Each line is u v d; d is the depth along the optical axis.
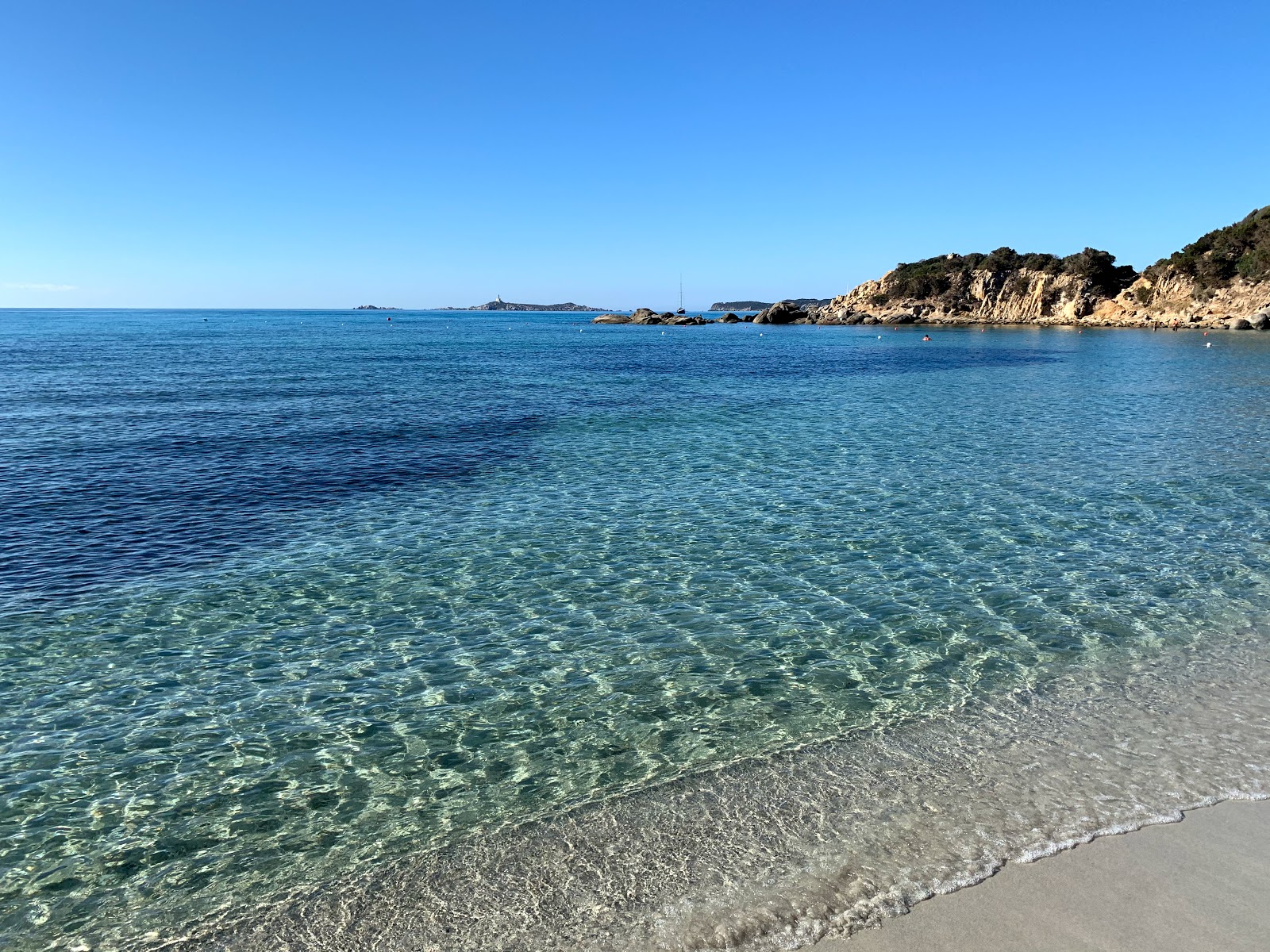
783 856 5.89
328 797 7.08
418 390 41.34
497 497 18.41
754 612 11.34
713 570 13.15
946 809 6.43
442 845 6.29
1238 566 12.89
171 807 6.98
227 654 10.11
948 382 46.84
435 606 11.73
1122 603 11.35
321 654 10.11
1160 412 31.56
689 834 6.24
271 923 5.48
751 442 25.66
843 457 22.97
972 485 19.12
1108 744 7.43
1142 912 5.14
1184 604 11.27
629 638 10.50
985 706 8.34
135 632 10.80
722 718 8.30
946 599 11.68
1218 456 22.08
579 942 5.08
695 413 32.84
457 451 24.00
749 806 6.61
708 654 9.96
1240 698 8.33
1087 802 6.45
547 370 56.12
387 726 8.33
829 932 5.05
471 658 9.95
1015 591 11.95
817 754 7.47
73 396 36.09
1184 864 5.61
